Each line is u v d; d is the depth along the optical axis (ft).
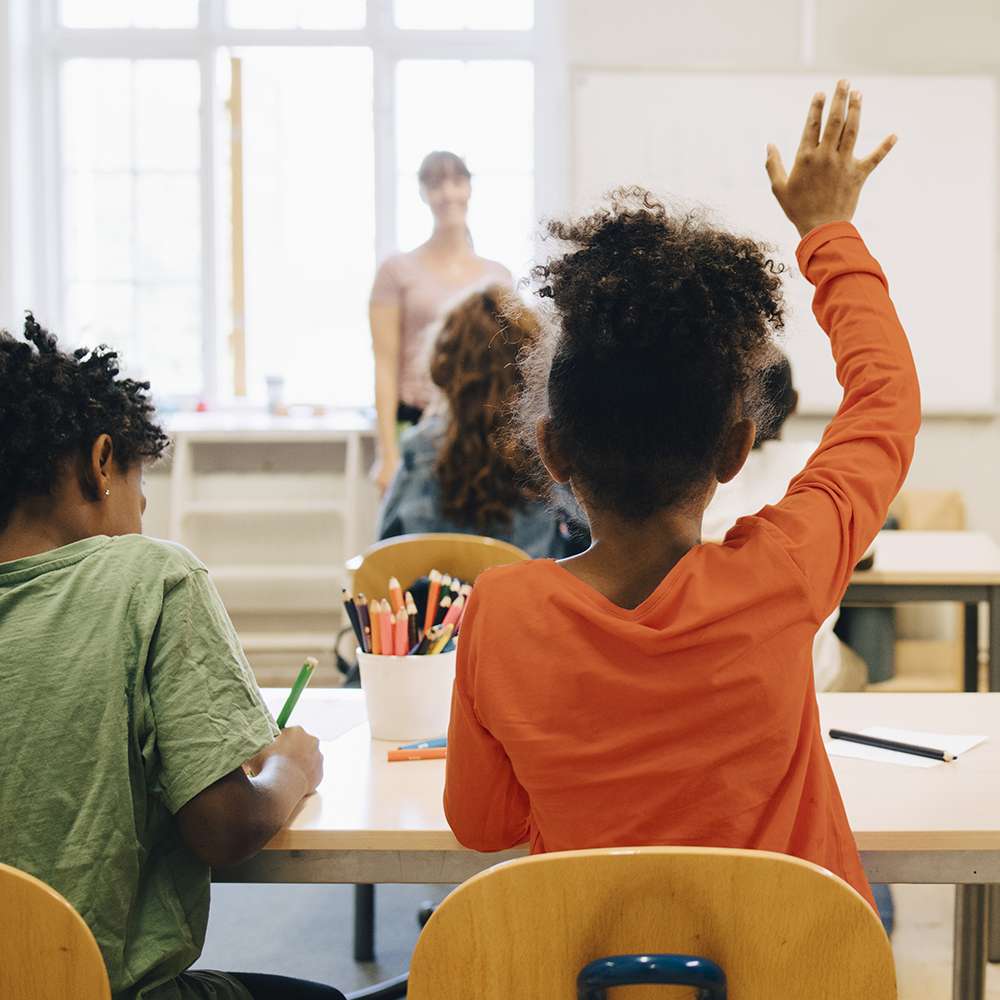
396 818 4.02
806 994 2.70
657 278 3.30
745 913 2.67
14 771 3.57
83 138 15.29
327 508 14.25
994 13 13.73
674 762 3.18
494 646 3.32
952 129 13.82
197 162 15.28
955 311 13.97
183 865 3.82
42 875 3.53
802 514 3.43
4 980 2.93
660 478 3.34
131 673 3.67
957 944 5.96
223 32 15.07
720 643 3.19
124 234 15.39
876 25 13.78
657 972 2.60
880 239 13.96
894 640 10.16
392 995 6.47
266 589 14.75
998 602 8.71
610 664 3.22
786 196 4.12
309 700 5.54
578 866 2.64
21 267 14.76
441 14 15.10
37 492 3.82
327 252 15.46
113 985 3.57
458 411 8.13
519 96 15.14
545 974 2.71
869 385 3.77
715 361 3.31
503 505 8.18
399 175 15.34
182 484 14.16
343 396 15.64
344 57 15.20
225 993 4.04
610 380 3.30
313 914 8.40
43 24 15.02
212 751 3.62
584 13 14.02
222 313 15.52
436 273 13.39
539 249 3.78
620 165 13.87
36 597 3.73
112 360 4.06
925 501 12.12
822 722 4.97
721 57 14.02
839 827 3.54
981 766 4.41
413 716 4.86
